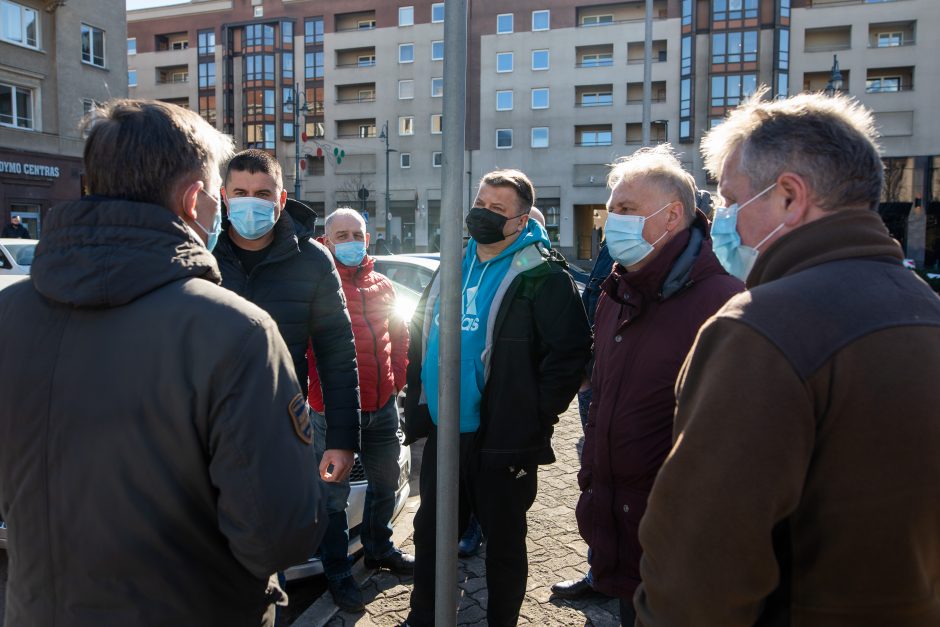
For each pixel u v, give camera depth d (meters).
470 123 42.56
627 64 39.97
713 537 1.01
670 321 1.97
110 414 1.13
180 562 1.16
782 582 1.07
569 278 2.45
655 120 39.69
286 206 2.60
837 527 1.00
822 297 1.04
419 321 2.66
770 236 1.24
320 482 1.33
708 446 1.03
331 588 2.90
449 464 1.76
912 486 0.97
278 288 2.45
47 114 23.69
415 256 7.95
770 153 1.20
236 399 1.15
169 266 1.20
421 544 2.49
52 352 1.17
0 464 1.20
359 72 45.12
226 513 1.16
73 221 1.19
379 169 44.75
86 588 1.13
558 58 41.03
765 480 0.99
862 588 1.00
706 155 1.44
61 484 1.14
